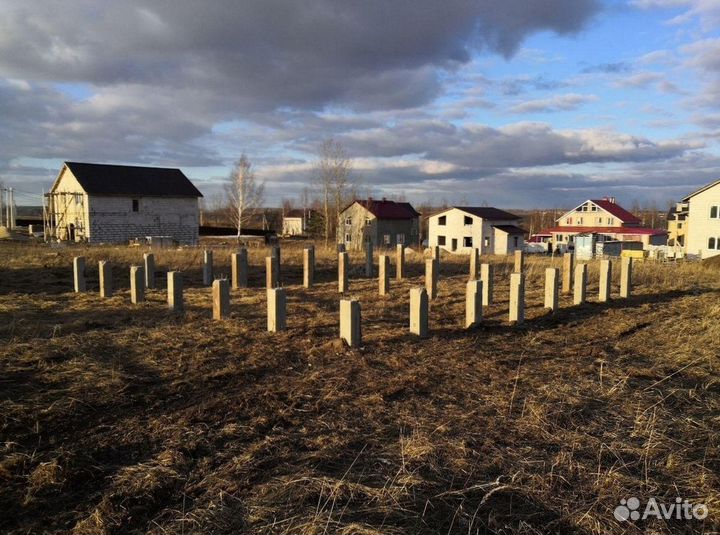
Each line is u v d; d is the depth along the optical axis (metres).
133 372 5.07
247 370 5.20
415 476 3.22
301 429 3.93
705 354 6.02
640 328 7.58
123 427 3.90
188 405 4.34
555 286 8.56
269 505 2.93
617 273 14.52
